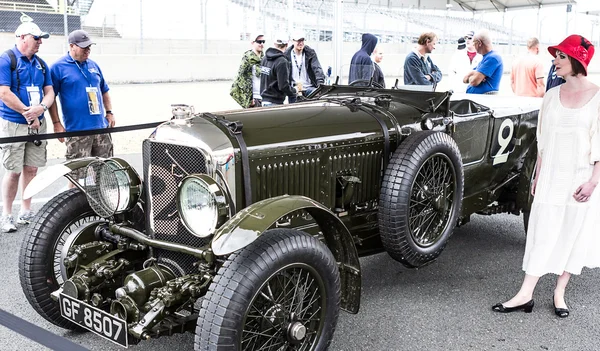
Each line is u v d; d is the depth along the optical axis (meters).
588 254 3.44
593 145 3.16
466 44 8.67
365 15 20.56
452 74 8.83
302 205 2.57
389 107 3.79
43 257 3.07
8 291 3.83
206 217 2.64
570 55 3.13
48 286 3.10
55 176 3.14
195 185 2.65
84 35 5.10
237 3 27.19
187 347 3.12
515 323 3.40
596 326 3.38
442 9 20.38
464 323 3.40
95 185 3.12
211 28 27.14
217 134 2.83
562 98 3.28
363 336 3.23
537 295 3.80
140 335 2.44
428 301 3.70
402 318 3.46
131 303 2.58
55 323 3.18
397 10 21.36
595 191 3.29
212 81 18.56
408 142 3.38
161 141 2.87
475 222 5.41
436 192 3.57
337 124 3.39
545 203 3.34
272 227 3.11
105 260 2.99
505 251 4.63
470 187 4.25
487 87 6.66
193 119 2.96
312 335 2.71
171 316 2.67
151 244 2.86
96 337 3.23
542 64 7.32
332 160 3.30
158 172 2.91
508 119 4.54
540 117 3.43
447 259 4.45
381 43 21.72
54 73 5.10
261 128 3.08
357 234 3.56
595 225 3.38
